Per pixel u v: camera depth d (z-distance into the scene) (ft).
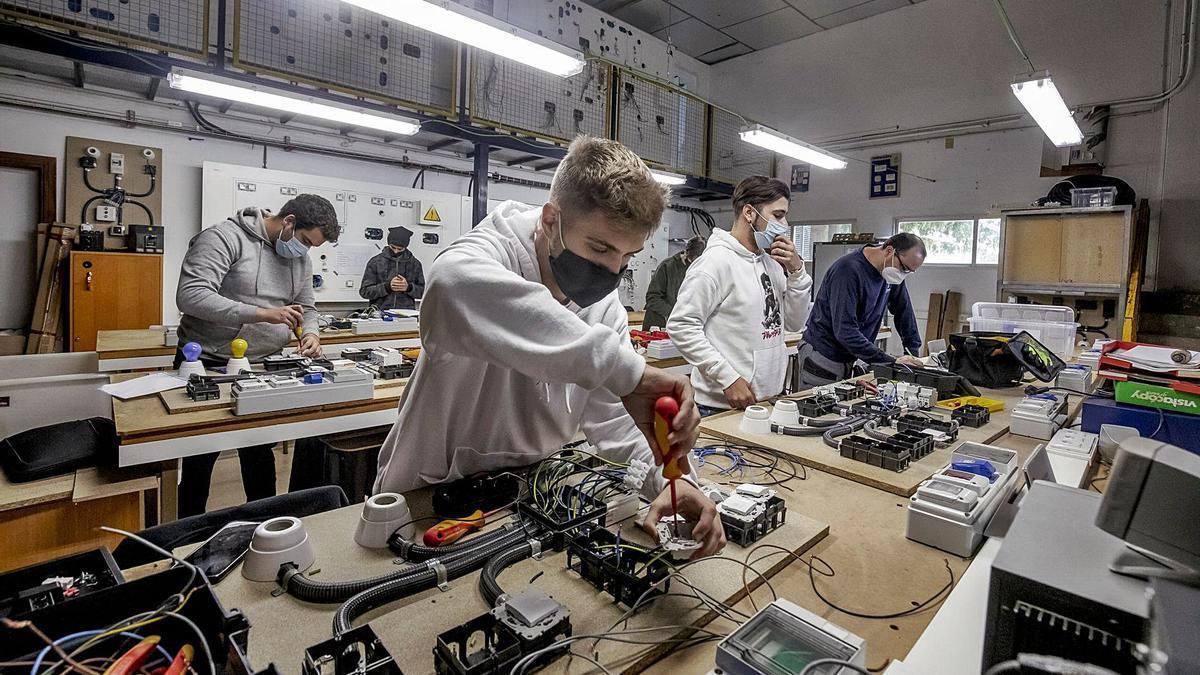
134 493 5.24
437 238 16.07
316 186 14.10
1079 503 2.08
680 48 21.44
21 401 6.38
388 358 8.02
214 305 7.09
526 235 3.06
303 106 10.05
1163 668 1.30
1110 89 14.49
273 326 8.10
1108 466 4.31
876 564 2.68
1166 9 13.66
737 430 4.77
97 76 11.28
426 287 2.61
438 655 1.83
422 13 7.52
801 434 4.59
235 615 1.75
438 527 2.73
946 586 2.49
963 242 17.11
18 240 11.45
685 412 2.44
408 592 2.26
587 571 2.39
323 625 2.10
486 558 2.49
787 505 3.35
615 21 18.98
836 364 8.46
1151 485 1.55
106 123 12.00
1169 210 13.83
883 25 18.45
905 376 6.62
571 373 2.44
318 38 12.21
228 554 2.53
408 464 3.35
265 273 7.93
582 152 2.62
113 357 8.97
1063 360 8.21
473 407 3.40
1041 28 15.46
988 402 5.89
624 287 20.76
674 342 6.15
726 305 6.34
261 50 11.58
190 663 1.67
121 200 12.14
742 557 2.62
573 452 3.71
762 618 1.94
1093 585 1.57
